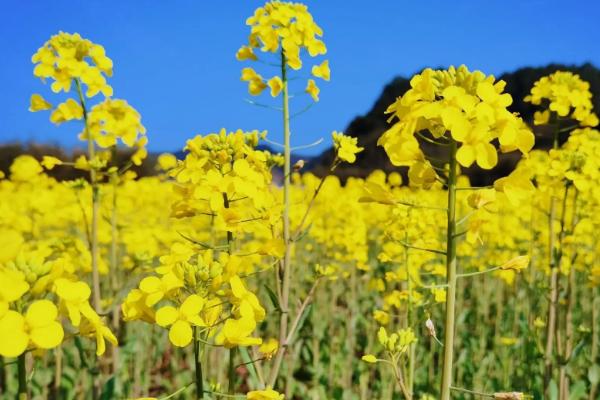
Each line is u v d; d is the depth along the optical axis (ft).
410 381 1.47
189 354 2.39
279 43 1.55
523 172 1.04
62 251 1.65
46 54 1.61
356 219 2.72
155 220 3.41
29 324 0.82
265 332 2.60
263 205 1.27
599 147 1.73
